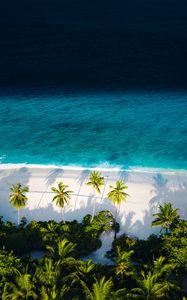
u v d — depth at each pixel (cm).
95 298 4794
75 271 5559
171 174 9419
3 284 5253
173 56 16312
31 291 4897
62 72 14862
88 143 10644
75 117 11900
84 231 7225
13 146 10538
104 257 6962
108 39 17738
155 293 4888
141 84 14062
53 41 17438
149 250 6650
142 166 9725
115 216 7981
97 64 15538
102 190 8700
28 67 15212
